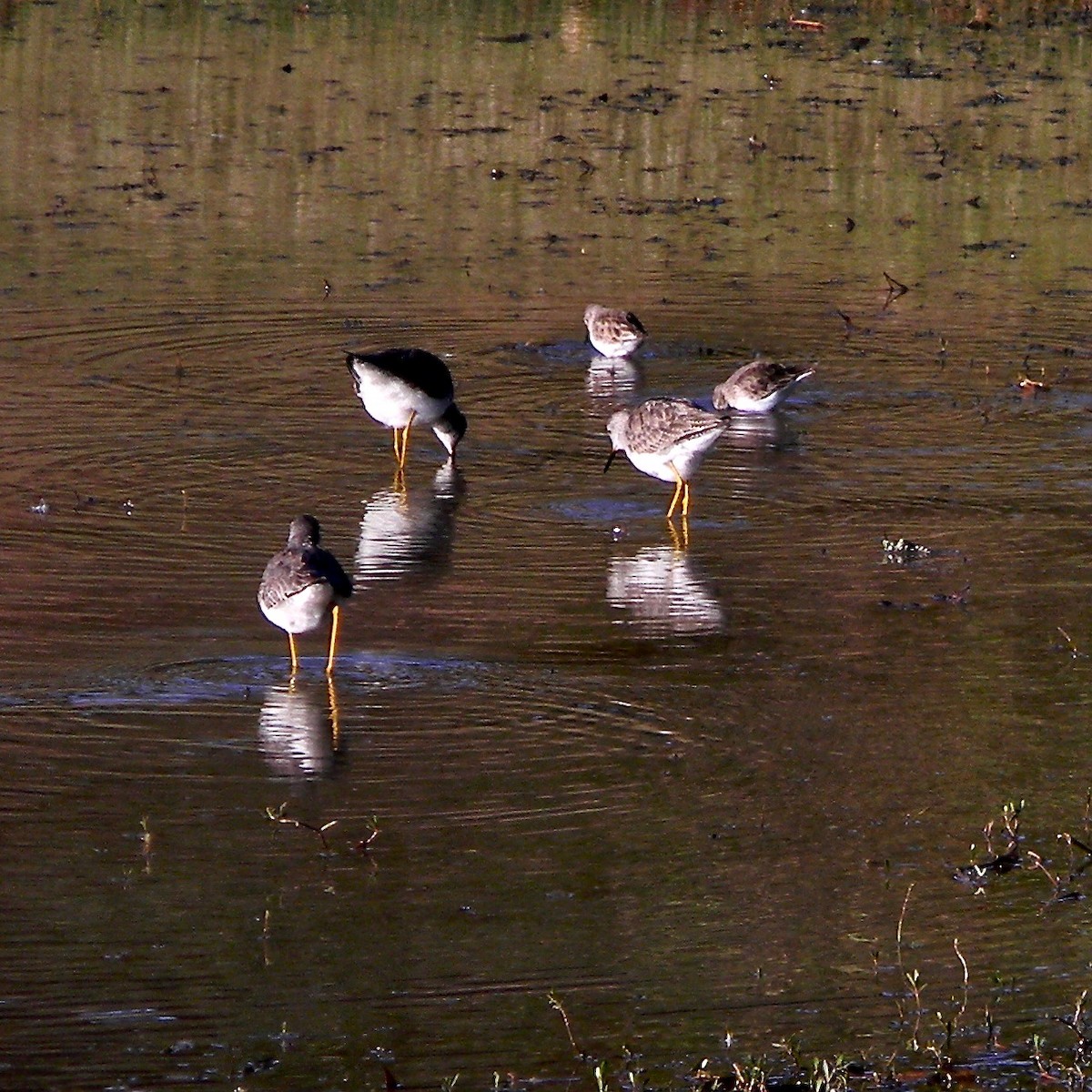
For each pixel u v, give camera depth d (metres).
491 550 17.28
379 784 12.32
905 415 21.73
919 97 37.72
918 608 15.87
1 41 39.12
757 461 20.12
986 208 31.17
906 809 12.25
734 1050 9.66
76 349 23.09
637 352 23.89
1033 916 10.99
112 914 10.74
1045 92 38.47
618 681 14.20
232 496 18.61
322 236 28.55
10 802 11.96
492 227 29.38
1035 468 19.94
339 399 21.89
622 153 33.56
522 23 42.19
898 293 26.61
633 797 12.28
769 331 24.88
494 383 22.61
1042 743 13.26
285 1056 9.52
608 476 19.67
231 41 40.00
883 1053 9.70
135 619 15.26
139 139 33.19
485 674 14.23
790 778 12.62
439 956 10.41
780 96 37.44
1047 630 15.42
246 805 11.99
